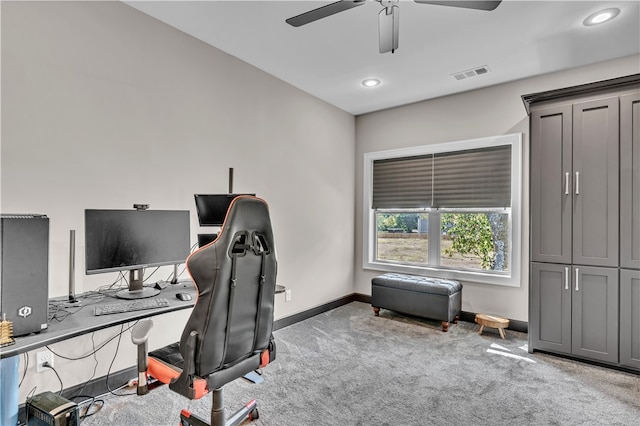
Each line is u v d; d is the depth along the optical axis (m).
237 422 1.84
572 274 2.79
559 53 2.98
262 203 1.67
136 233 2.12
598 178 2.70
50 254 2.03
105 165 2.27
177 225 2.35
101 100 2.26
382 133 4.59
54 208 2.05
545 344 2.91
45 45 2.01
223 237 1.47
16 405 1.70
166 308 1.86
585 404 2.17
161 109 2.59
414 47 2.89
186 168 2.75
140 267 2.13
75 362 2.14
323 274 4.26
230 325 1.49
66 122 2.10
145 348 2.21
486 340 3.29
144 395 2.22
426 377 2.53
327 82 3.68
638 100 2.55
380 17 1.97
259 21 2.55
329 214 4.35
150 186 2.52
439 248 4.21
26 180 1.94
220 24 2.61
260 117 3.39
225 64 3.05
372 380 2.48
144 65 2.48
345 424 1.95
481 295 3.81
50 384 2.04
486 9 1.80
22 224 1.46
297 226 3.87
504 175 3.71
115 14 2.32
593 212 2.71
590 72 3.20
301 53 3.04
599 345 2.68
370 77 3.54
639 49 2.90
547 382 2.46
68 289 2.07
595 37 2.70
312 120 4.07
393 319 3.96
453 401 2.21
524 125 3.56
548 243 2.90
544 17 2.43
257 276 1.62
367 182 4.74
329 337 3.36
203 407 2.10
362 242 4.78
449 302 3.52
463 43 2.81
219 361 1.46
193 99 2.80
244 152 3.23
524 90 3.55
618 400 2.22
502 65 3.23
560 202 2.85
